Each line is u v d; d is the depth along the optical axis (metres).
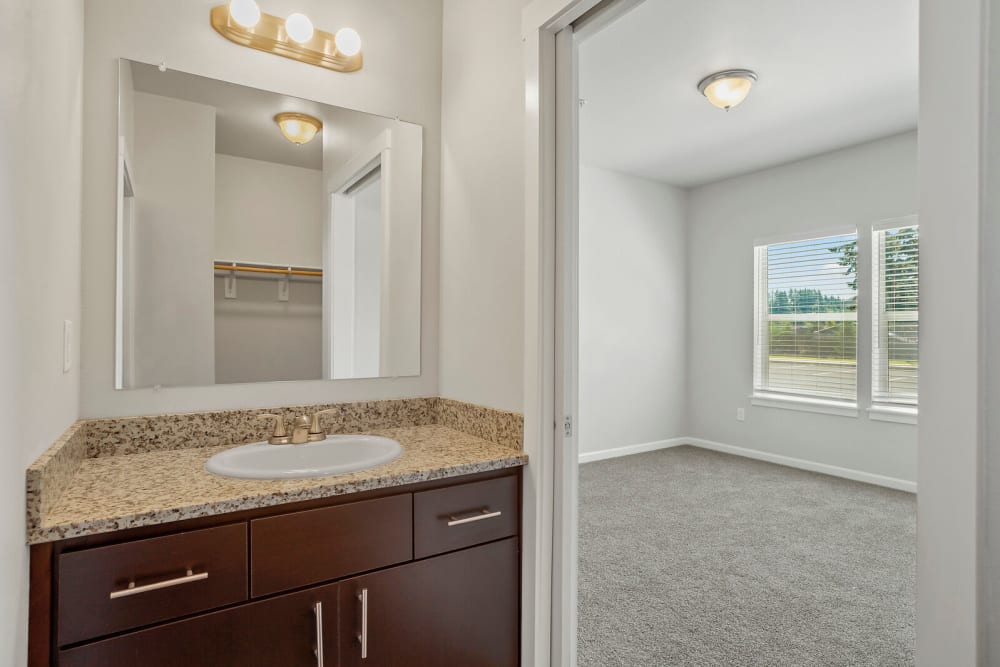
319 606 1.22
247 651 1.15
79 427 1.35
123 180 1.53
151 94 1.58
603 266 4.73
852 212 4.04
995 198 0.73
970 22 0.75
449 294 2.02
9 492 0.80
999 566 0.72
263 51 1.77
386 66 1.98
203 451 1.56
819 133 3.77
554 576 1.55
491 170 1.78
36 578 0.95
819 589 2.31
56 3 1.09
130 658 1.03
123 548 1.03
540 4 1.54
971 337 0.74
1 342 0.74
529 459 1.55
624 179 4.85
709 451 5.01
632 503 3.48
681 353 5.27
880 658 1.81
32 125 0.90
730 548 2.76
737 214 4.87
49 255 1.05
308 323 1.83
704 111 3.40
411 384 2.03
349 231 1.91
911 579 2.41
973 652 0.73
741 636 1.94
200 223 1.66
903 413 3.72
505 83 1.72
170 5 1.62
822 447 4.23
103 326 1.50
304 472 1.29
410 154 2.03
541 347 1.53
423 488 1.39
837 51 2.67
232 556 1.13
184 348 1.62
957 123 0.76
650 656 1.81
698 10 2.34
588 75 2.93
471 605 1.46
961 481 0.74
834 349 4.19
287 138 1.80
